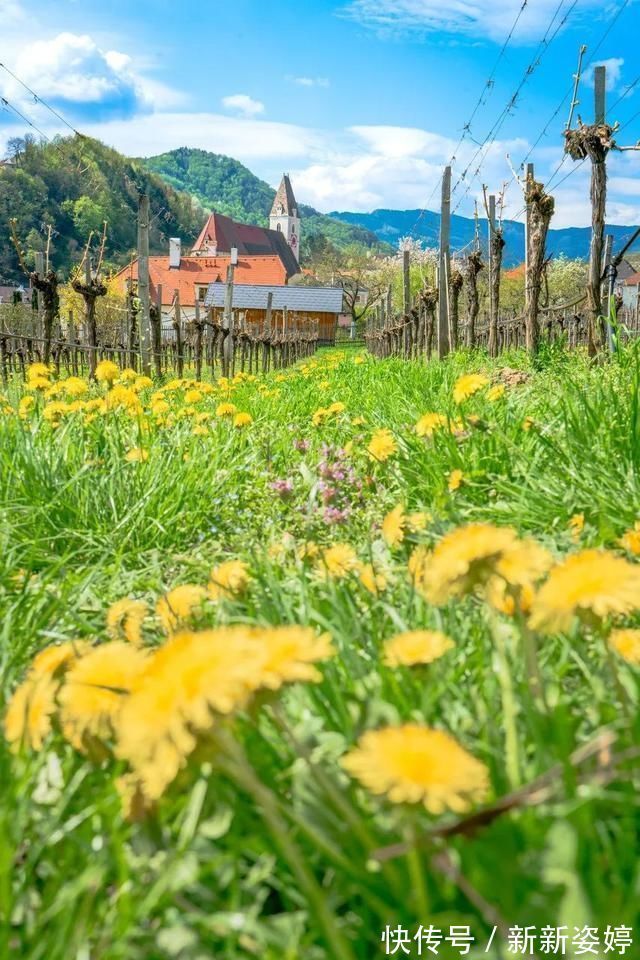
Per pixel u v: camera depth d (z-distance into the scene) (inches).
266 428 265.3
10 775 56.6
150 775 37.6
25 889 48.3
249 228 6958.7
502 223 694.5
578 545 109.9
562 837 36.7
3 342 784.3
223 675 36.4
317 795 46.8
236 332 1397.6
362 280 4596.5
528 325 491.5
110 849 47.4
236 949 44.1
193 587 84.4
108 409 215.3
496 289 697.0
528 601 61.9
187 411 269.7
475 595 75.2
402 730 36.0
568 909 33.7
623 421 158.7
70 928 43.4
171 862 44.9
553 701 57.1
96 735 53.6
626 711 52.3
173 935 42.7
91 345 714.8
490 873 39.3
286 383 505.0
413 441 175.9
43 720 54.1
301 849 47.2
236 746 37.8
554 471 146.7
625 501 128.0
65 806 53.7
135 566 142.9
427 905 37.8
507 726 48.6
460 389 158.4
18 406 237.1
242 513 170.6
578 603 45.9
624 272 3922.2
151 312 938.7
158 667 38.3
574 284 3024.1
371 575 91.0
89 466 171.3
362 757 35.0
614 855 43.0
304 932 45.0
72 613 98.2
